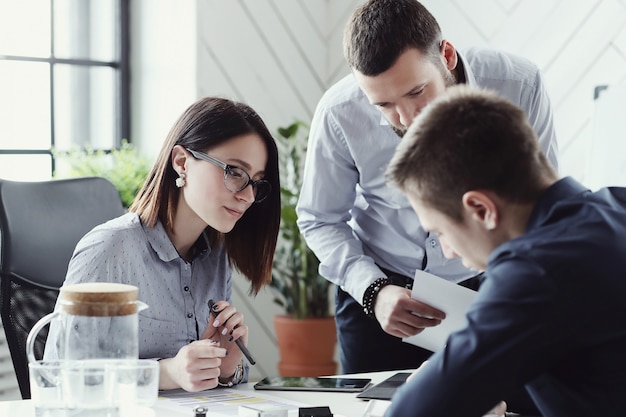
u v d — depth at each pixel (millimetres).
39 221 2180
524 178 1212
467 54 2180
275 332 4055
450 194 1221
